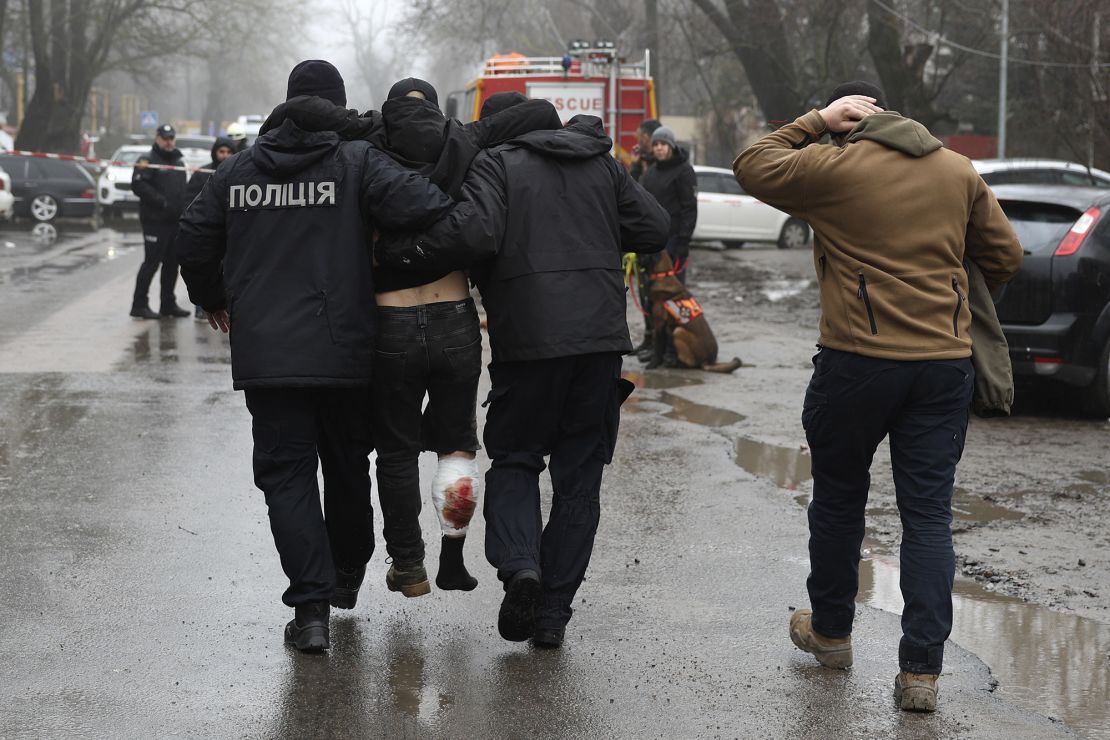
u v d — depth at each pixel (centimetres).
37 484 658
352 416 453
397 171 415
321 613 432
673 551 562
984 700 402
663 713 388
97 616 465
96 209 2895
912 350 389
